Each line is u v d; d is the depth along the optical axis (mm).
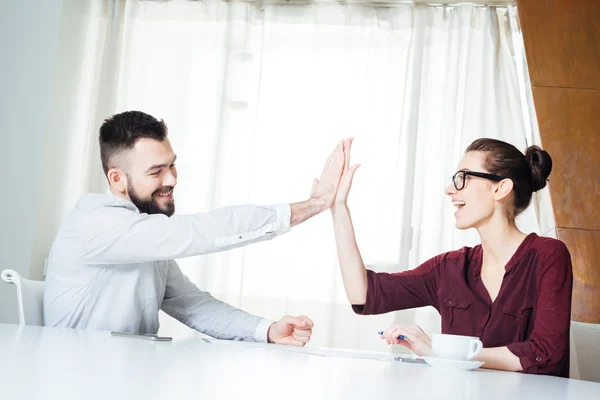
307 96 3836
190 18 3943
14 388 479
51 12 3604
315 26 3887
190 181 3787
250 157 3805
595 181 3094
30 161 3477
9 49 3580
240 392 557
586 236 3006
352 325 3617
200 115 3852
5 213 3434
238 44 3910
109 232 1544
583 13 3365
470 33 3803
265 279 3682
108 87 3865
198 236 1542
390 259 3637
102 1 4004
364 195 3695
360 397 591
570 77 3273
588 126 3186
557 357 1414
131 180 1801
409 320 3586
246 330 1740
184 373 673
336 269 3646
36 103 3531
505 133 3717
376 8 3891
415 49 3812
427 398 625
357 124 3781
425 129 3748
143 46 3928
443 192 3666
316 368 880
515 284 1588
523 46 3432
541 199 3336
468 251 1746
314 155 3775
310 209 1710
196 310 1825
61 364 664
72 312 1601
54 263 1630
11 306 3322
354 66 3840
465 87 3750
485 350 1393
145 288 1691
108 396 474
